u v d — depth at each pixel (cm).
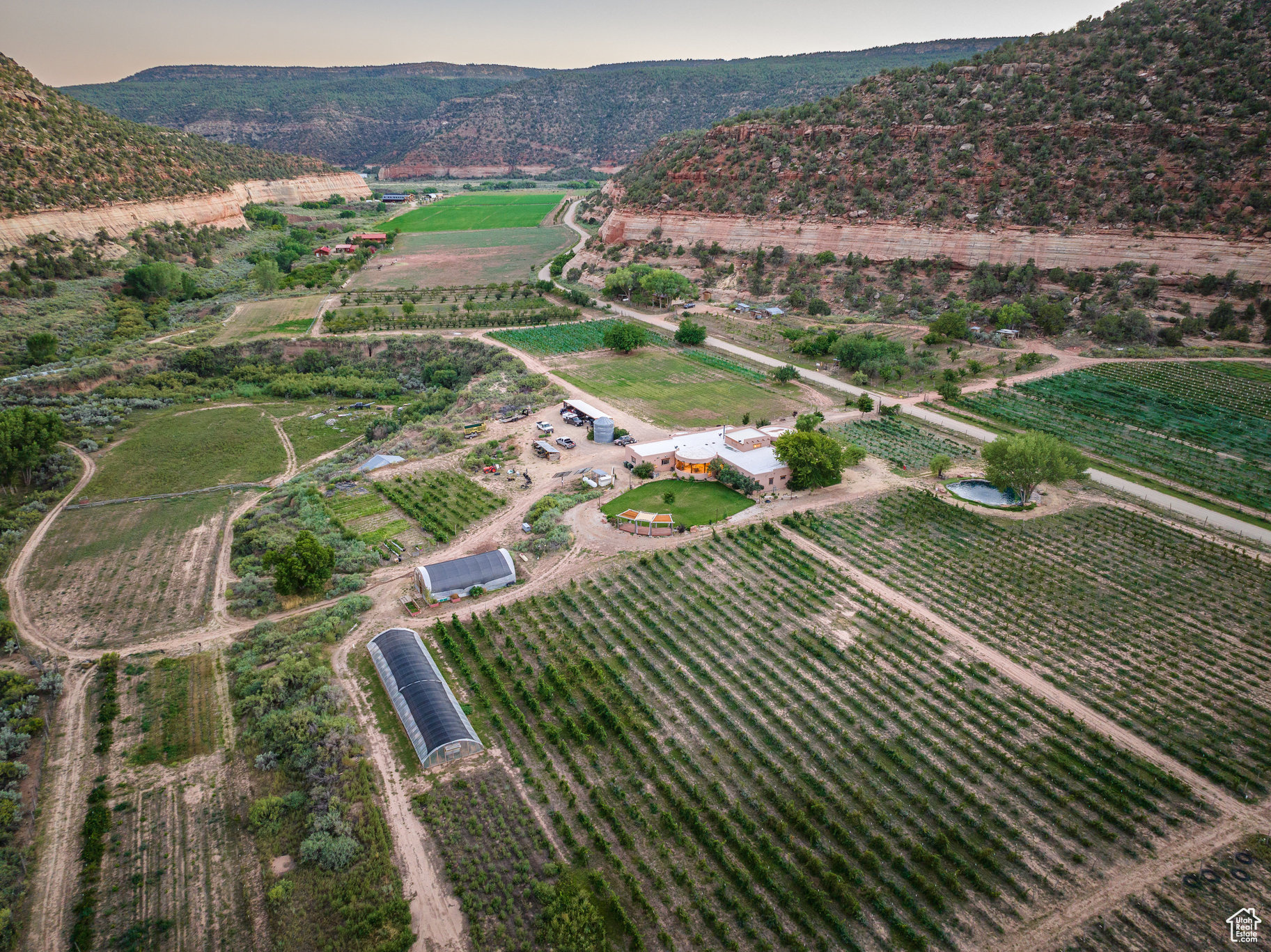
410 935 4328
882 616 7450
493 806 5284
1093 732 5909
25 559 8844
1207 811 5203
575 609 7594
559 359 16238
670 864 4847
